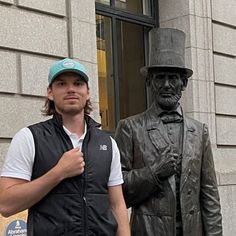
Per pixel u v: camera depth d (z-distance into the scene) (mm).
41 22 7559
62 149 3074
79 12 8070
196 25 10172
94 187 3068
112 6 9883
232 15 11016
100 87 9609
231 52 10914
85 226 2990
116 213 3303
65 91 3123
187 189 3900
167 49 3943
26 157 3029
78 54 7973
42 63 7527
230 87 10828
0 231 5676
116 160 3316
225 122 10594
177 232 3877
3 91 7012
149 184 3791
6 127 6980
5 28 7098
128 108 10133
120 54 10031
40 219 2982
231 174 9984
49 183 2904
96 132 3244
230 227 9852
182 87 4086
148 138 3982
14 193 2908
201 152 4066
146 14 10562
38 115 7398
